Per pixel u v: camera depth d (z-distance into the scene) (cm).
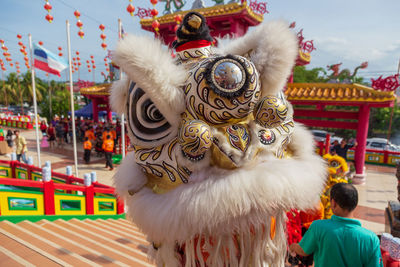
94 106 1711
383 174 1167
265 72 129
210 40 153
